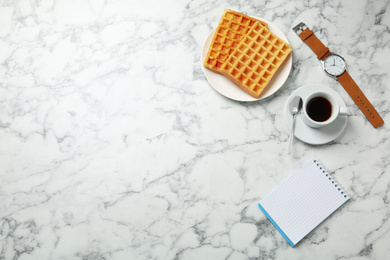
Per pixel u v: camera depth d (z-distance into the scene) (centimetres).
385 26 113
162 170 113
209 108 114
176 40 118
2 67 123
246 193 110
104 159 115
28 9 124
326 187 107
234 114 113
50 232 113
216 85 112
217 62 111
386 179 107
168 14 120
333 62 112
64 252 112
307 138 107
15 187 116
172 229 111
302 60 114
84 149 116
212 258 108
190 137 114
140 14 121
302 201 107
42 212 114
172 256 110
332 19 115
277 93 113
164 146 114
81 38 122
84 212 113
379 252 104
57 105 119
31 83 121
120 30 121
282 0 117
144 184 113
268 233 108
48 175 116
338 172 108
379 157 108
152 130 115
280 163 110
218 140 113
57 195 115
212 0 119
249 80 109
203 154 113
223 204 110
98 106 118
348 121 110
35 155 117
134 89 117
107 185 114
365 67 112
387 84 110
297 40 115
